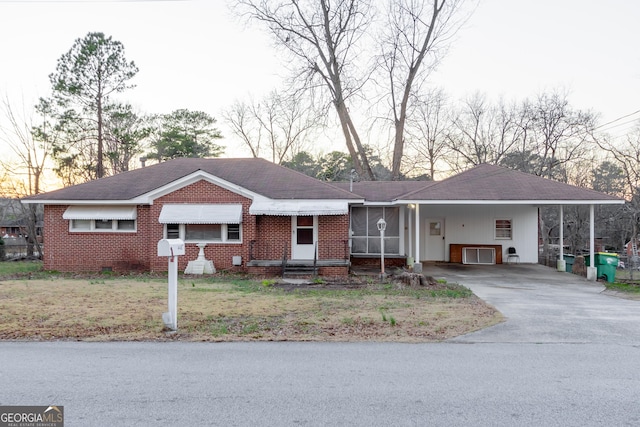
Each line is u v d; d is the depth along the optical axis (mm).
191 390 5348
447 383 5609
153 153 44094
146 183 20266
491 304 11492
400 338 7992
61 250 19469
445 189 18812
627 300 12414
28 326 8703
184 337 8039
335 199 18750
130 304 11000
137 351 7145
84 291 13141
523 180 19641
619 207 37875
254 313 9992
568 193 18031
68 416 4578
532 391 5328
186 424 4383
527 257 23203
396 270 19609
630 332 8516
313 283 15367
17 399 5066
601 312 10461
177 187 18672
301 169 46312
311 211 17609
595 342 7805
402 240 21547
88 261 19422
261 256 18938
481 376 5895
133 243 19375
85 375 5906
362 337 8055
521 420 4488
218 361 6578
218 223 18094
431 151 41344
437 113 40875
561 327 8875
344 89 33406
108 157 34656
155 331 8406
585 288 15164
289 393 5246
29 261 27641
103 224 19562
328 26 32625
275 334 8258
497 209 23453
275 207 17922
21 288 13727
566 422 4441
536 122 37344
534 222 23250
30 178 33625
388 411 4715
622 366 6359
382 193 21609
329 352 7094
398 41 33031
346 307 10781
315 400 5023
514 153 38375
